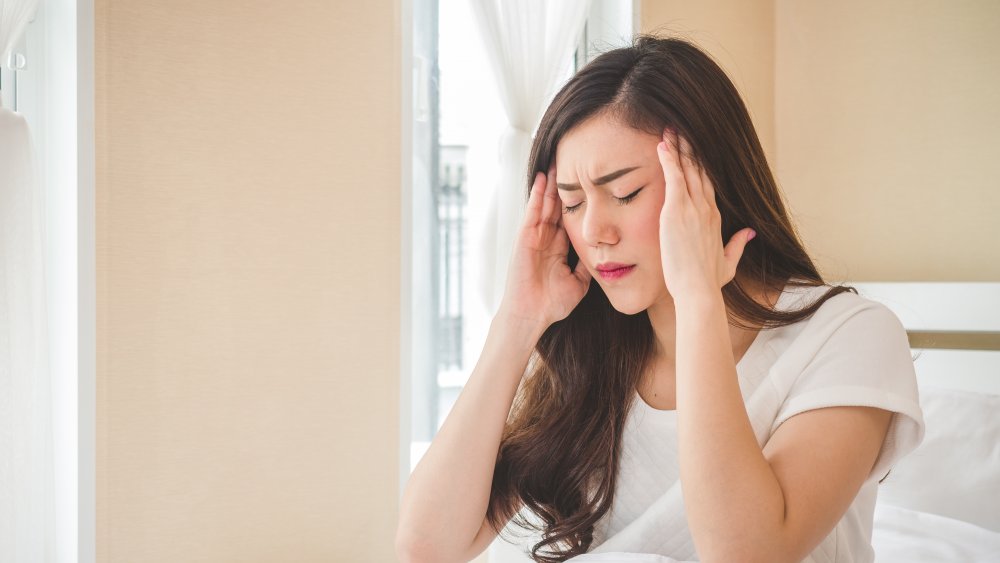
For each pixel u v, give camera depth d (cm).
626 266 105
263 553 216
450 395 256
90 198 193
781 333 109
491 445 115
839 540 104
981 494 193
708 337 94
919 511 199
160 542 203
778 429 99
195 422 207
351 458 228
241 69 213
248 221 214
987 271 243
